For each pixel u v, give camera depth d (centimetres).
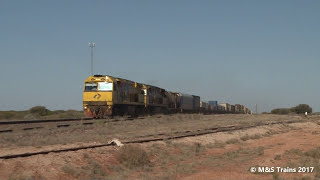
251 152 2247
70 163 1451
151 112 5409
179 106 6675
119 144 1902
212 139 2828
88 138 2205
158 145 2159
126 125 3303
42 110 6050
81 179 1337
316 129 4659
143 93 5028
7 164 1266
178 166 1708
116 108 4078
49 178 1264
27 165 1308
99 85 3928
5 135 2133
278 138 3284
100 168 1497
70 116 5266
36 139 2030
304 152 2211
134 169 1608
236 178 1434
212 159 1961
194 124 4234
